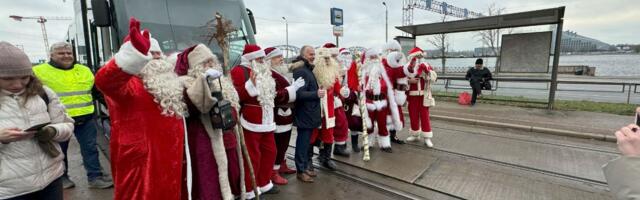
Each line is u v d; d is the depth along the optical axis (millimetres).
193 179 2451
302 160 4086
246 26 5137
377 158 4945
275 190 3732
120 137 2059
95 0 4098
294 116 3975
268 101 3295
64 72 3729
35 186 1997
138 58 1771
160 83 2059
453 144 5648
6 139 1791
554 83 8469
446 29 9828
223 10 4965
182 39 4535
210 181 2432
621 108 8445
